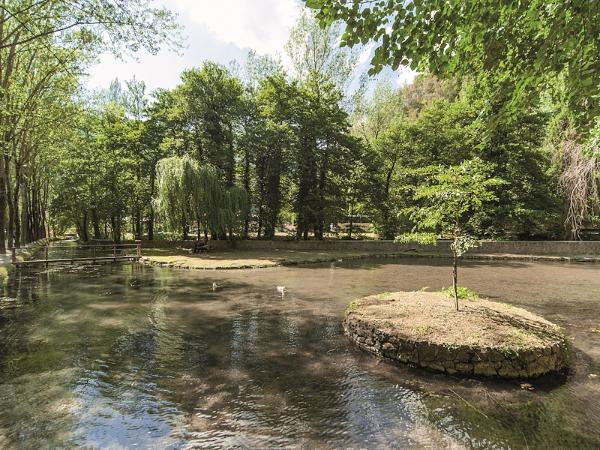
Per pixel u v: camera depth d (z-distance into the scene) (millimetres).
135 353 6645
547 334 6168
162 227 23125
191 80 26078
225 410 4621
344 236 32875
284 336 7566
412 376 5535
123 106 32375
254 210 28234
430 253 24203
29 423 4332
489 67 4773
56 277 15188
